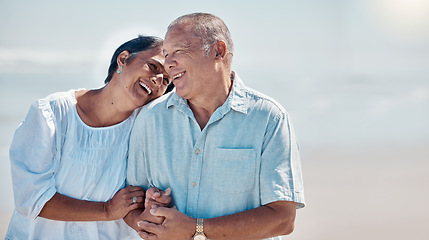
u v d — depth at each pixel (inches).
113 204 110.7
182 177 103.6
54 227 112.0
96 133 114.3
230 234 99.1
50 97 112.8
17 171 108.3
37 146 109.0
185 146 103.8
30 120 109.5
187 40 100.3
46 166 109.4
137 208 110.7
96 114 115.5
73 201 110.1
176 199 103.3
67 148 111.4
